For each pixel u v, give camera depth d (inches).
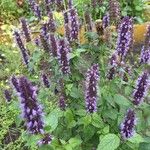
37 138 10.0
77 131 12.6
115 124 12.4
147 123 12.1
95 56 14.2
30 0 19.3
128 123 10.6
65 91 12.9
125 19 13.1
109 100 12.4
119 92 12.9
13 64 19.6
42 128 9.7
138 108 12.2
